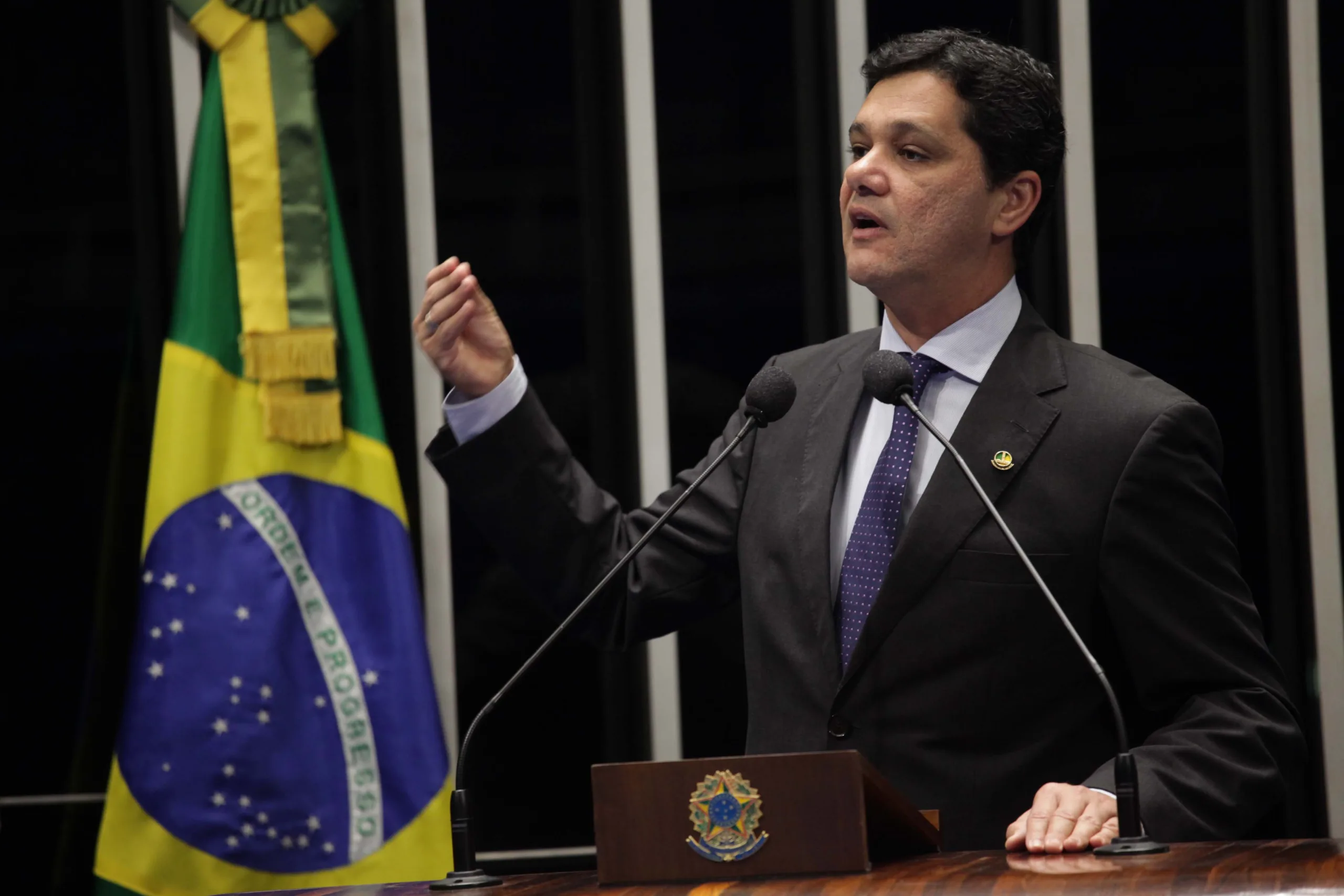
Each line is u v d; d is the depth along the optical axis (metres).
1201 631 6.34
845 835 4.74
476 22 12.73
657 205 12.56
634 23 12.57
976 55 6.95
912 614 6.44
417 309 12.55
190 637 11.09
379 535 11.48
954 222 6.80
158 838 10.91
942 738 6.34
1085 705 6.43
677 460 12.59
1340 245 12.62
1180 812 5.54
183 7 11.62
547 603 7.46
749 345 12.66
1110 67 12.74
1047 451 6.57
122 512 12.49
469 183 12.74
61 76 12.64
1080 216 12.57
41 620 12.43
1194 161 12.69
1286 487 12.57
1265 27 12.68
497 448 7.15
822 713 6.52
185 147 12.38
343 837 11.12
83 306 12.60
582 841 12.41
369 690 11.25
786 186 12.70
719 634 12.53
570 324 12.72
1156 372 12.63
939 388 6.96
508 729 12.49
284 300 11.38
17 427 12.52
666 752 12.38
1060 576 6.39
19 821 12.25
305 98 11.67
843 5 12.55
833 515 6.96
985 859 4.92
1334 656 12.31
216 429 11.38
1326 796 12.26
